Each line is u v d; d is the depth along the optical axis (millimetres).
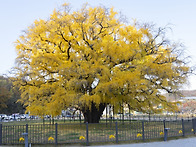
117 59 22422
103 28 24875
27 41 25094
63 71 20156
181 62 23203
